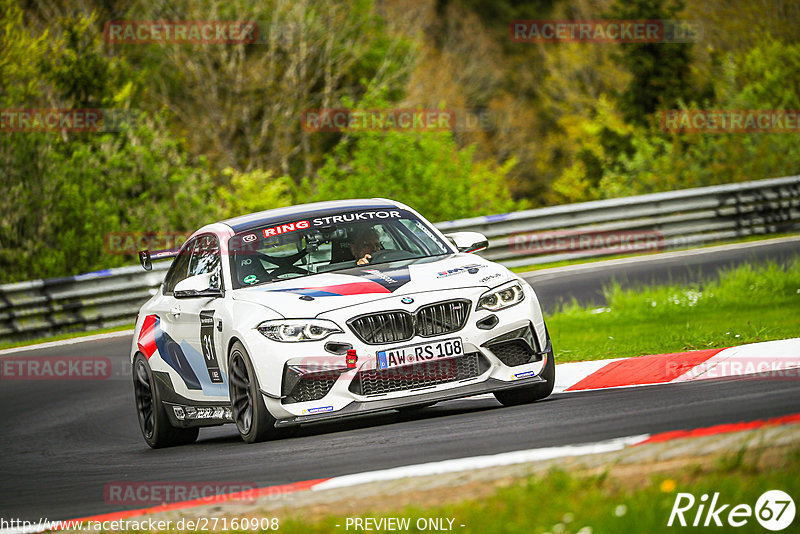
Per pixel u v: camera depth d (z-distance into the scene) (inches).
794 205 2866.6
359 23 6003.9
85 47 4247.0
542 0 7534.5
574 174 5433.1
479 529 552.7
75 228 3203.7
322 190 3526.1
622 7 4982.8
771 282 1791.3
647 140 3978.8
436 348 966.4
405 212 1181.7
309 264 1097.4
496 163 6722.4
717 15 5285.4
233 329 1015.6
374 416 1103.6
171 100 5777.6
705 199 2773.1
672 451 663.1
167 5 5684.1
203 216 3659.0
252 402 994.1
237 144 5841.5
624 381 1123.3
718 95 4266.7
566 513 548.7
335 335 960.3
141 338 1250.6
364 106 3535.9
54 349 2198.6
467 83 6973.4
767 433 674.8
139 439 1277.1
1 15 4089.6
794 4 5123.0
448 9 7170.3
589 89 6692.9
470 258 1084.5
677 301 1737.2
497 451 764.0
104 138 3636.8
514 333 1000.2
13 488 989.2
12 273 3073.3
